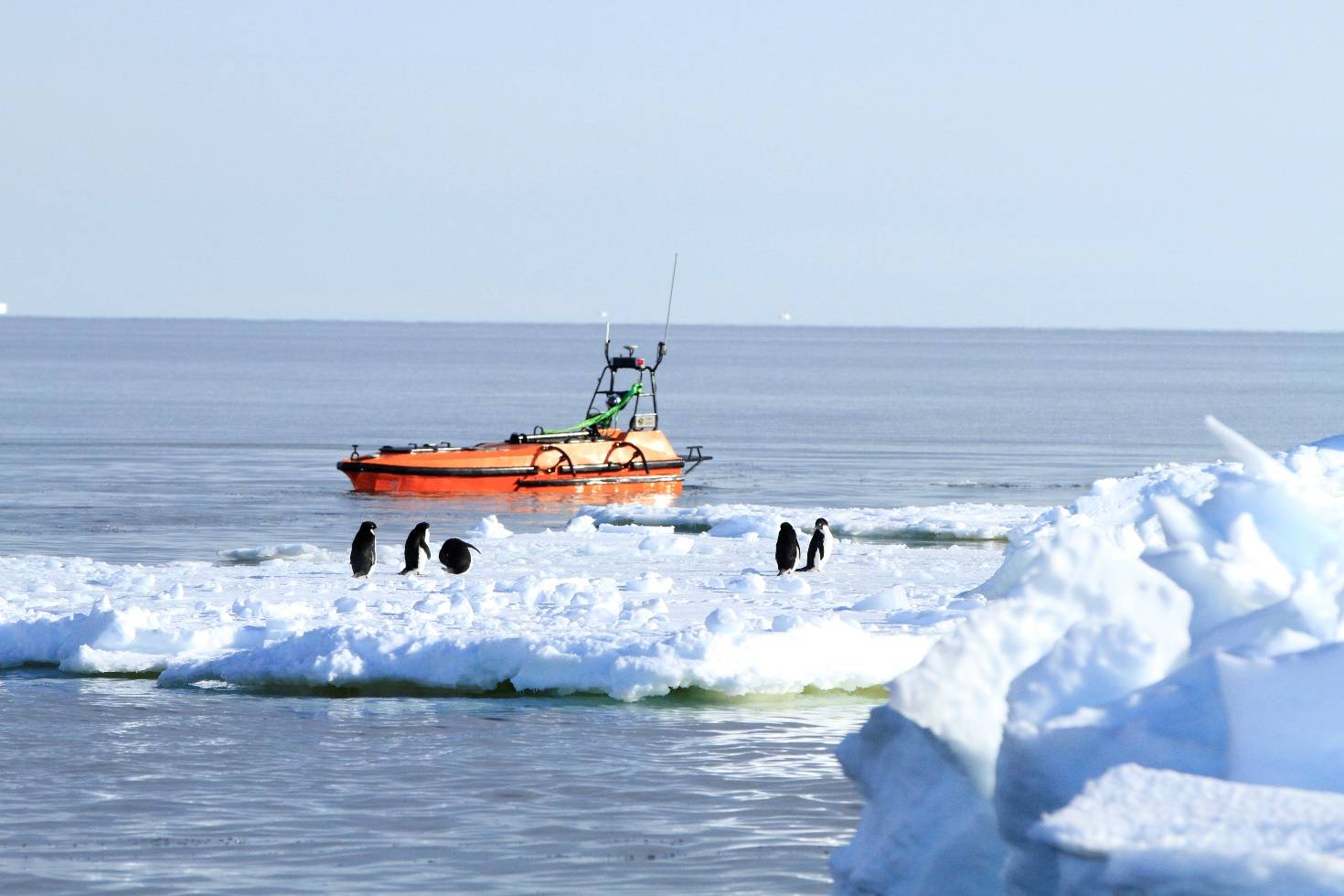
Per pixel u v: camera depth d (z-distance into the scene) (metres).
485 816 29.89
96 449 177.50
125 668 44.50
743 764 33.84
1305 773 13.34
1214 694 14.16
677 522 96.94
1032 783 14.27
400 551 78.69
